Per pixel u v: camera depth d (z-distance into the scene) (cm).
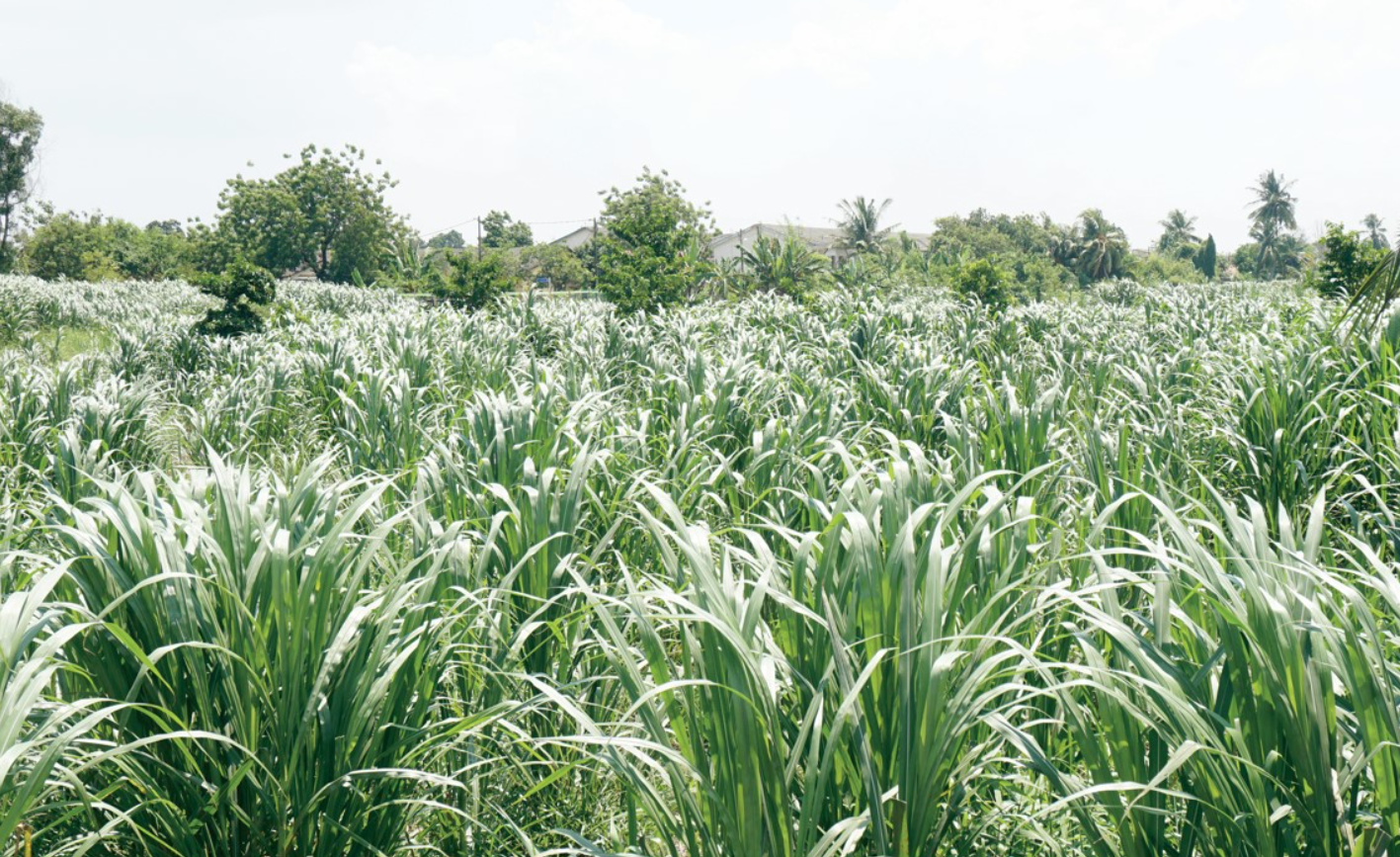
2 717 195
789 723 237
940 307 1561
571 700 274
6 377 828
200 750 249
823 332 1141
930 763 210
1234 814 198
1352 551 436
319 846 247
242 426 767
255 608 261
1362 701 192
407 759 254
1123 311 1602
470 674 318
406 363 998
